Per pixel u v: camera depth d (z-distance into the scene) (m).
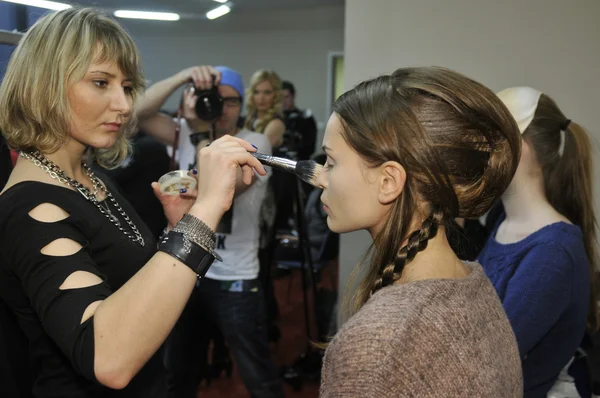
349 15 2.33
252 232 1.90
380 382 0.48
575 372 1.23
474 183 0.59
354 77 2.35
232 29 6.89
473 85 0.59
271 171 1.95
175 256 0.71
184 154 1.95
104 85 0.87
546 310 0.97
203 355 2.03
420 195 0.59
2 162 1.05
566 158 1.11
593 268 1.17
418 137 0.55
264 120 2.90
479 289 0.59
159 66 7.16
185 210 1.08
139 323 0.67
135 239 0.97
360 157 0.59
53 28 0.84
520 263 1.04
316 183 0.71
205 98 1.79
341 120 0.61
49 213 0.79
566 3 2.13
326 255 2.93
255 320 1.90
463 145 0.57
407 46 2.29
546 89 2.20
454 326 0.52
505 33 2.20
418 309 0.52
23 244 0.75
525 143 1.08
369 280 0.65
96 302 0.73
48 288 0.73
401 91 0.58
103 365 0.67
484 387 0.52
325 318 2.61
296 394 2.42
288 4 6.28
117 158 1.16
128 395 0.94
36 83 0.82
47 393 0.87
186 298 0.71
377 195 0.59
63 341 0.70
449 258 0.60
